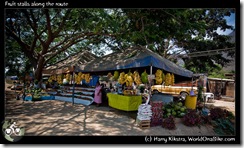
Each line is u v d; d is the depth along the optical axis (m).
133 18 8.29
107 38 12.73
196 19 9.89
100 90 9.07
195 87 14.42
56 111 7.48
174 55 15.80
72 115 6.82
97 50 16.14
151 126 5.65
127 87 8.93
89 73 10.38
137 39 8.70
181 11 6.97
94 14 8.56
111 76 10.39
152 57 5.99
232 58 14.59
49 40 12.30
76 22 10.79
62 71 10.63
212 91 18.78
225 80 17.91
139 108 5.75
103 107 8.77
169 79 7.60
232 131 5.16
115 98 8.00
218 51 11.55
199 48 14.15
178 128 5.55
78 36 11.59
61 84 12.98
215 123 5.80
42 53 13.02
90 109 8.15
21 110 7.41
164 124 5.55
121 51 8.78
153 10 7.31
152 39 8.55
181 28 8.24
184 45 15.12
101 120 6.21
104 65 7.90
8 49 15.25
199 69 16.19
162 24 8.07
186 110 6.57
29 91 10.93
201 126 5.85
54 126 5.32
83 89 10.33
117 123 5.89
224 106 11.38
